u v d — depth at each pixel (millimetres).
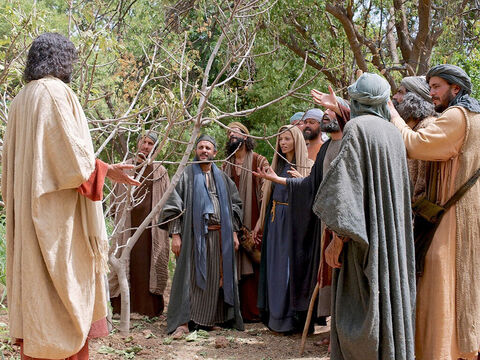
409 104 3896
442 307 3521
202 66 10484
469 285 3557
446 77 3775
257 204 6176
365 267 3215
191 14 8516
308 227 5262
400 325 3189
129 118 4543
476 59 9523
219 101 10844
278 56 10164
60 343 3082
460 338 3547
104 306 3396
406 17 12211
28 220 3084
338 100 4508
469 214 3580
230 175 6270
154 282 5930
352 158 3217
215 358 4672
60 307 3127
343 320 3289
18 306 3105
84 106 4312
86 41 4121
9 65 3955
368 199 3232
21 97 3221
